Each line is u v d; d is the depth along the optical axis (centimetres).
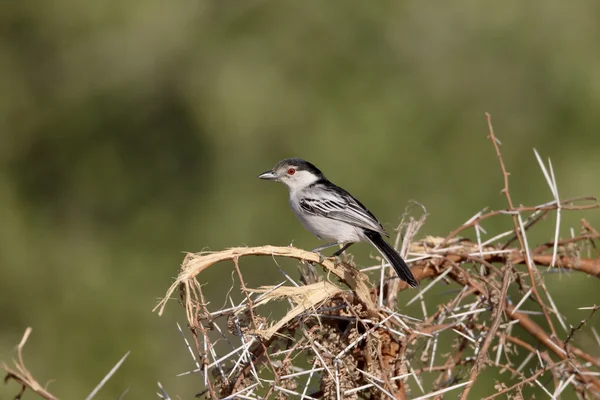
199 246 1556
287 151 1527
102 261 1485
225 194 1570
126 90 1655
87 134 1670
